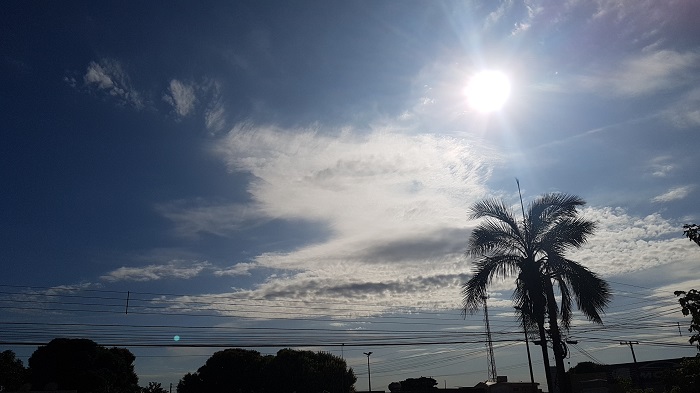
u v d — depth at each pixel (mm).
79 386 61375
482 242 22906
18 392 35406
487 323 42812
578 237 22125
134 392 74062
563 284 22203
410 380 95500
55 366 62656
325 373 80875
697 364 16703
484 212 23391
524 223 23031
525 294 22203
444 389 79375
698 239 15320
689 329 15141
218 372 86250
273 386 81000
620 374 71375
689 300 14969
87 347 65125
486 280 22625
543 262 22594
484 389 78188
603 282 21531
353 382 83562
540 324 22031
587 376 64812
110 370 66812
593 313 21375
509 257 22609
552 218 22844
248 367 85375
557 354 21781
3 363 64875
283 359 81938
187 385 88250
